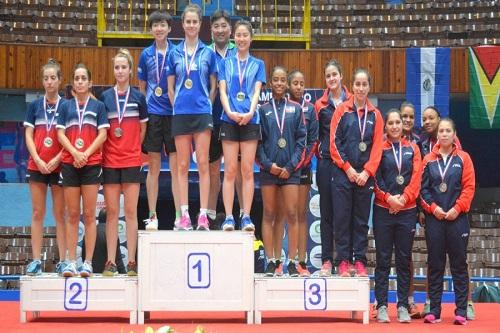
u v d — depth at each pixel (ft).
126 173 25.09
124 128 25.21
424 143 27.73
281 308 24.34
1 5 60.75
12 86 50.49
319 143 26.55
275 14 60.34
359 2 65.67
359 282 24.53
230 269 24.29
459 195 24.95
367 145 25.12
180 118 24.59
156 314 27.48
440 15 61.87
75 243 24.93
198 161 24.72
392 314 27.53
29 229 47.78
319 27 62.85
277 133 25.36
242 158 24.70
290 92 26.68
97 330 21.45
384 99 53.67
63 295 24.31
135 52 50.37
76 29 60.39
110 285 24.26
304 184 26.14
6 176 53.67
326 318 26.43
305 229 26.13
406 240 25.17
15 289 43.42
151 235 24.22
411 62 49.88
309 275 25.03
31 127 25.73
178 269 24.22
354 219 25.35
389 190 25.13
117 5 62.13
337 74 26.55
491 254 48.37
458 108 61.26
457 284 24.82
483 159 62.34
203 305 24.20
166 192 46.37
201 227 24.59
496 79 49.75
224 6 64.28
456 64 50.98
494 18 60.90
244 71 25.00
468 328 22.79
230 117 24.36
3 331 21.06
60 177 25.32
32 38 58.34
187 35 25.07
